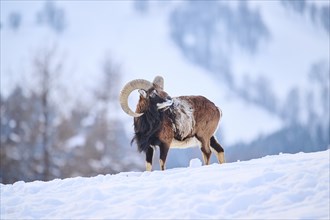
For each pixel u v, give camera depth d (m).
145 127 42.06
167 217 26.69
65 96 118.56
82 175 109.31
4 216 29.67
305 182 27.94
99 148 113.06
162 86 42.75
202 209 26.84
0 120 115.81
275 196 27.17
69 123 115.12
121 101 41.50
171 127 42.53
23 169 110.56
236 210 26.67
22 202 31.75
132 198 29.75
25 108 116.12
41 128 113.31
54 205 30.56
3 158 110.06
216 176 31.30
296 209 25.62
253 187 28.59
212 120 45.16
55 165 111.12
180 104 43.47
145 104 42.09
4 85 120.94
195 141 44.69
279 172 29.75
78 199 30.81
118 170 110.94
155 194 29.75
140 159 112.50
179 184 30.58
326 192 26.69
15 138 112.56
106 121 116.44
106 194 30.73
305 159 32.97
